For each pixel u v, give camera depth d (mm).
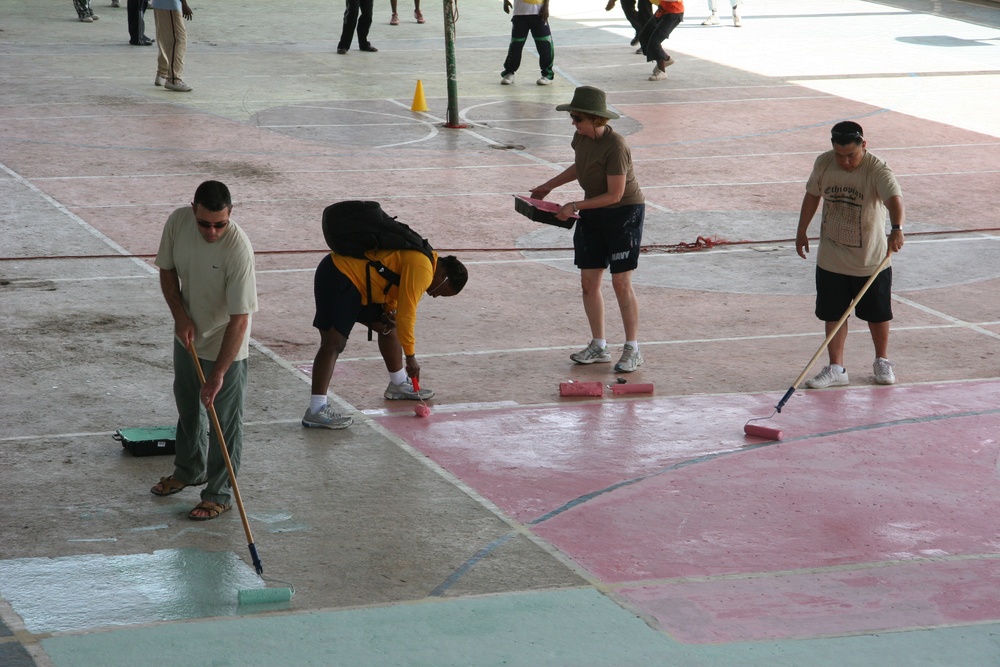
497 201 19047
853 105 28391
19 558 7578
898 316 14094
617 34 39500
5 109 24547
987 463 9789
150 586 7262
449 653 6457
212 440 8258
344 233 9867
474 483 9102
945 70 33531
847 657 6609
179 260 7941
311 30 38281
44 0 43031
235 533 8109
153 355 11797
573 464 9547
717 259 16453
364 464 9391
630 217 11531
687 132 25141
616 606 7168
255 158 21297
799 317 13977
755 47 37062
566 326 13383
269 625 6727
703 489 9109
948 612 7285
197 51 33219
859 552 8133
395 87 28969
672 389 11461
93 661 6238
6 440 9539
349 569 7613
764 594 7445
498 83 30062
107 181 19219
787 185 20984
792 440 10195
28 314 12852
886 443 10172
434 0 46219
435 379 11500
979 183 21328
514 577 7578
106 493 8664
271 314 13305
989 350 12891
